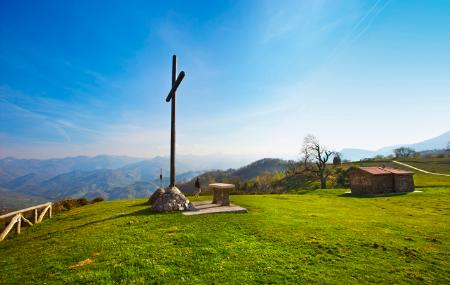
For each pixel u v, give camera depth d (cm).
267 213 2044
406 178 4769
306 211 2338
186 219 1777
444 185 5469
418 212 2488
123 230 1553
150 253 1167
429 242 1430
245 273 978
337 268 1045
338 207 2777
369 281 948
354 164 13575
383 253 1221
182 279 935
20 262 1212
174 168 2261
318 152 7838
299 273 990
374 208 2772
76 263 1112
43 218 2602
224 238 1364
